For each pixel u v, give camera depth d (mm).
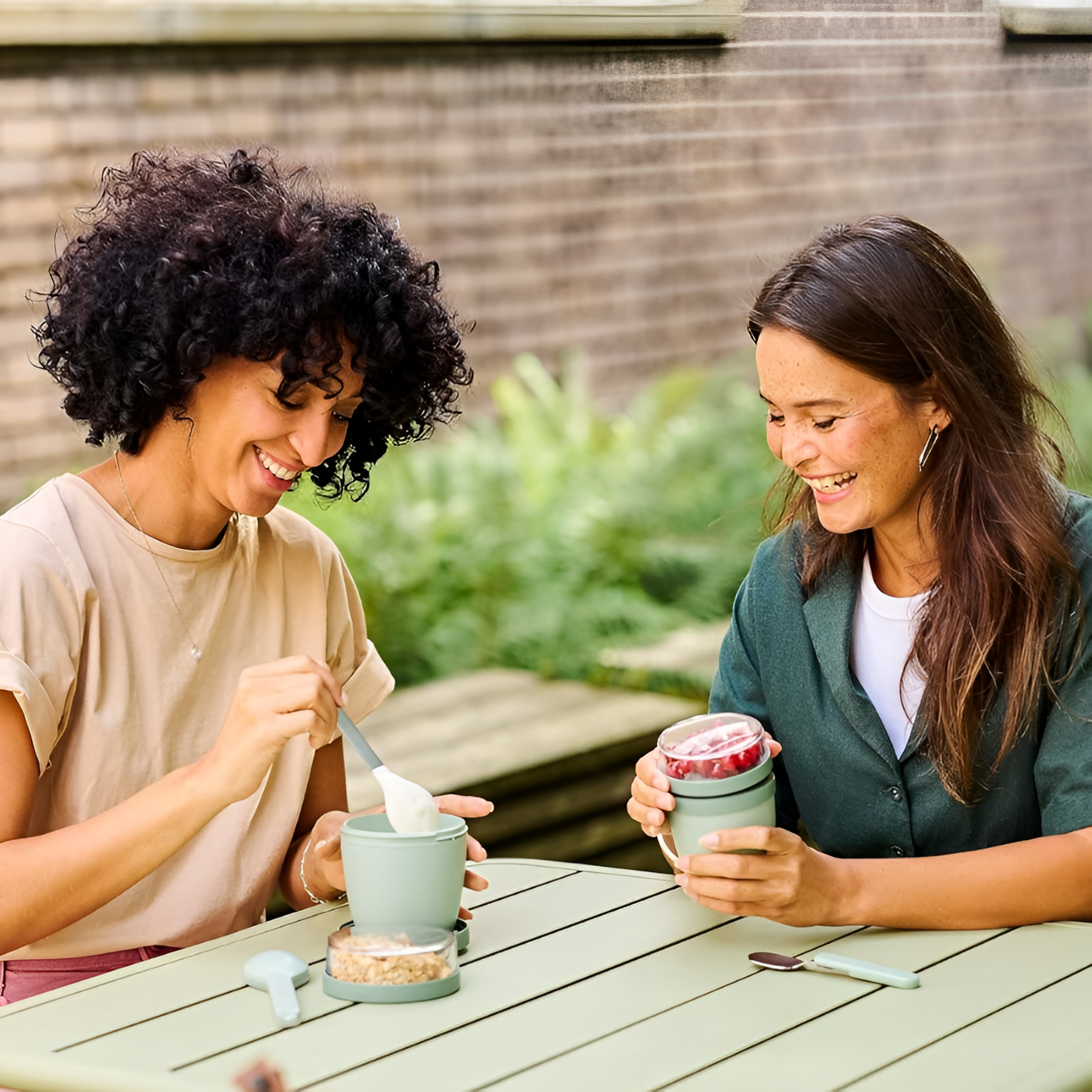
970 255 7863
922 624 2074
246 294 1897
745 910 1787
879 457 1962
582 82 3703
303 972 1726
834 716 2158
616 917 1924
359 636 2410
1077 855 1859
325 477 2305
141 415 2008
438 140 6363
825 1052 1475
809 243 2045
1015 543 2004
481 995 1664
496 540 6297
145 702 2094
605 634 5859
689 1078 1426
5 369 5336
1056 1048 1468
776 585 2229
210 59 4500
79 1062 1515
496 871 2160
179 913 2105
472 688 5180
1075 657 2016
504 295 7004
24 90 5180
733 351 7980
